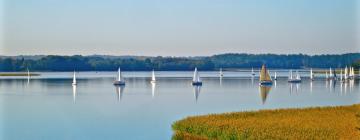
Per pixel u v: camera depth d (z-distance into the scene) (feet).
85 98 475.31
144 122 278.05
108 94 530.68
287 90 592.60
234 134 167.53
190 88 645.51
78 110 356.38
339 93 533.96
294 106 374.02
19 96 497.05
